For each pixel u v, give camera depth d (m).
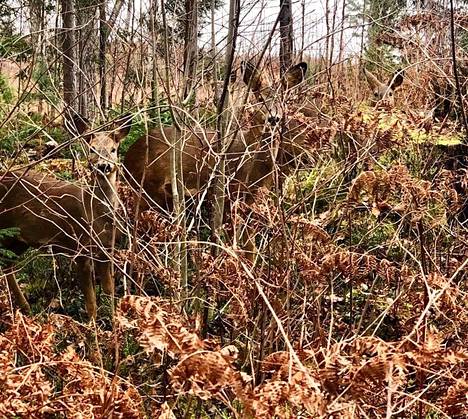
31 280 5.46
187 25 4.06
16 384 2.27
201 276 3.55
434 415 2.82
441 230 4.04
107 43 5.51
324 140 4.12
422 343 2.29
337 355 2.19
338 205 3.88
